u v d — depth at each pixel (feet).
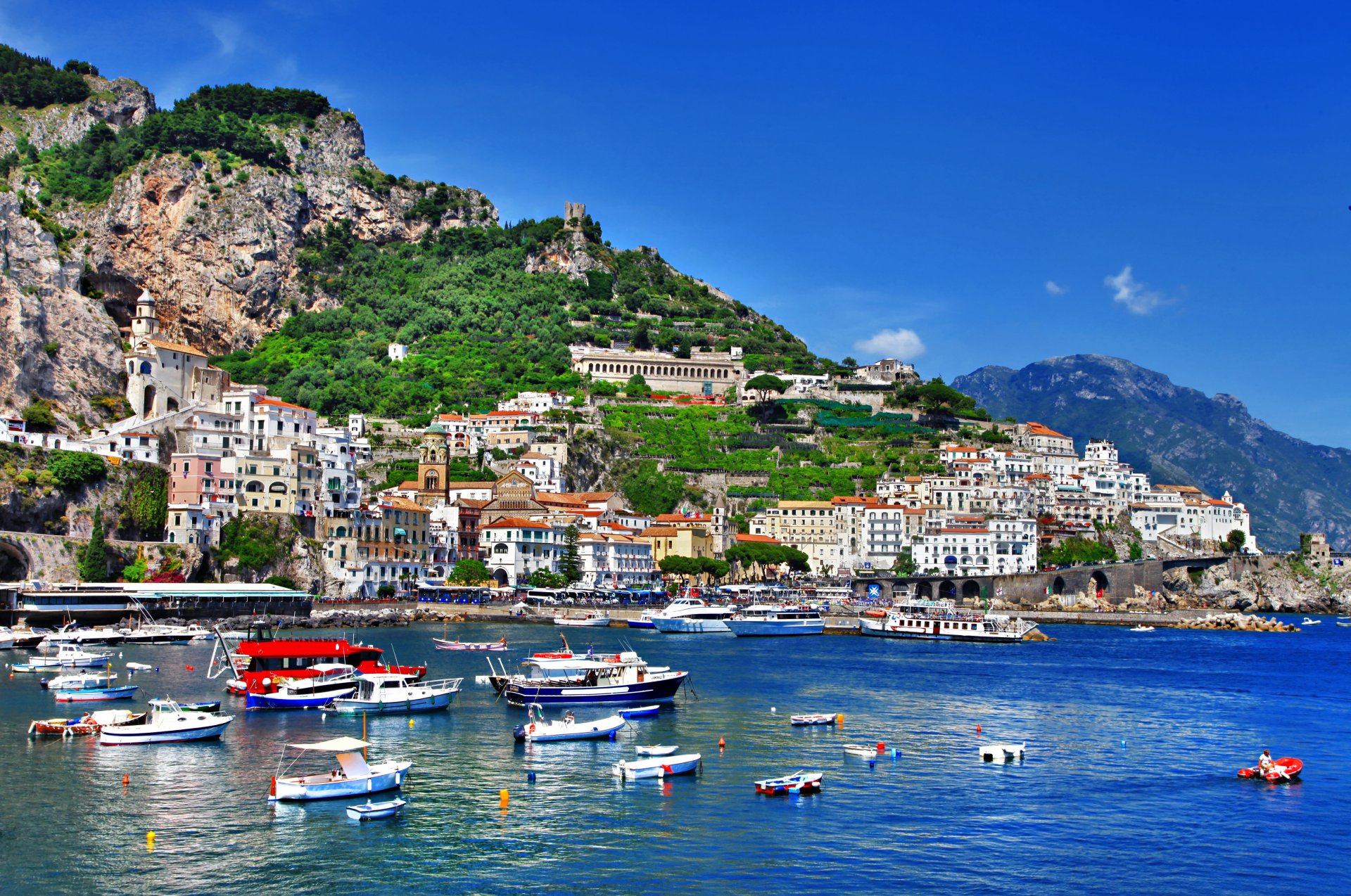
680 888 261.03
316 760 366.22
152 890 256.11
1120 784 355.56
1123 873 275.59
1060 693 542.16
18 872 264.72
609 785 342.23
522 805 320.09
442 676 546.26
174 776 343.87
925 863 279.28
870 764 375.04
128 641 654.12
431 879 264.11
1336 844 298.15
